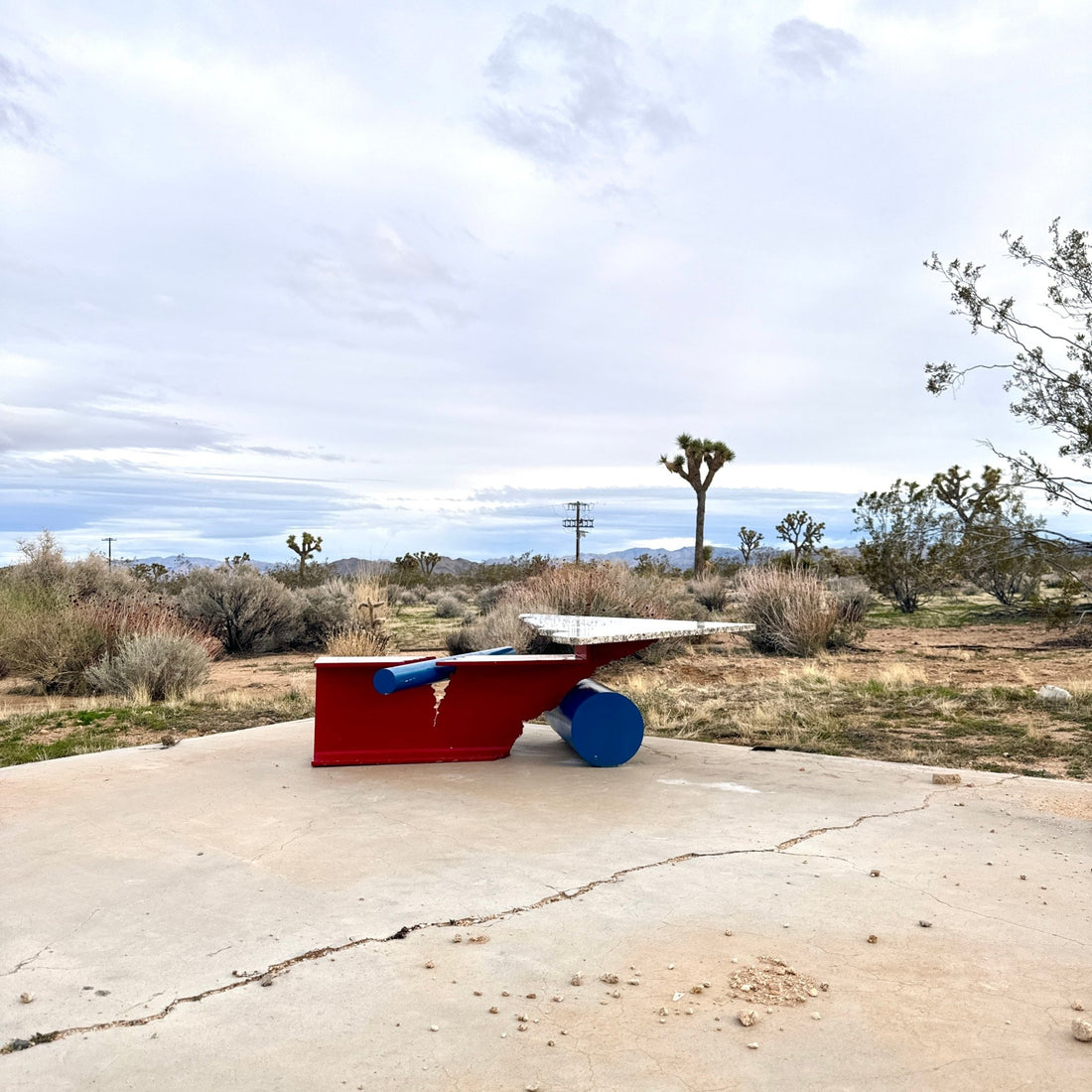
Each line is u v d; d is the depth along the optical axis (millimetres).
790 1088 2369
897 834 4812
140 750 7309
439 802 5461
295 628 19266
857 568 25672
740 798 5578
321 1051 2584
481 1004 2863
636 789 5812
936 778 6082
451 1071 2469
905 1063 2486
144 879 4082
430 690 6785
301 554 36781
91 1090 2402
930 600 29188
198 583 19016
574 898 3807
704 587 24797
